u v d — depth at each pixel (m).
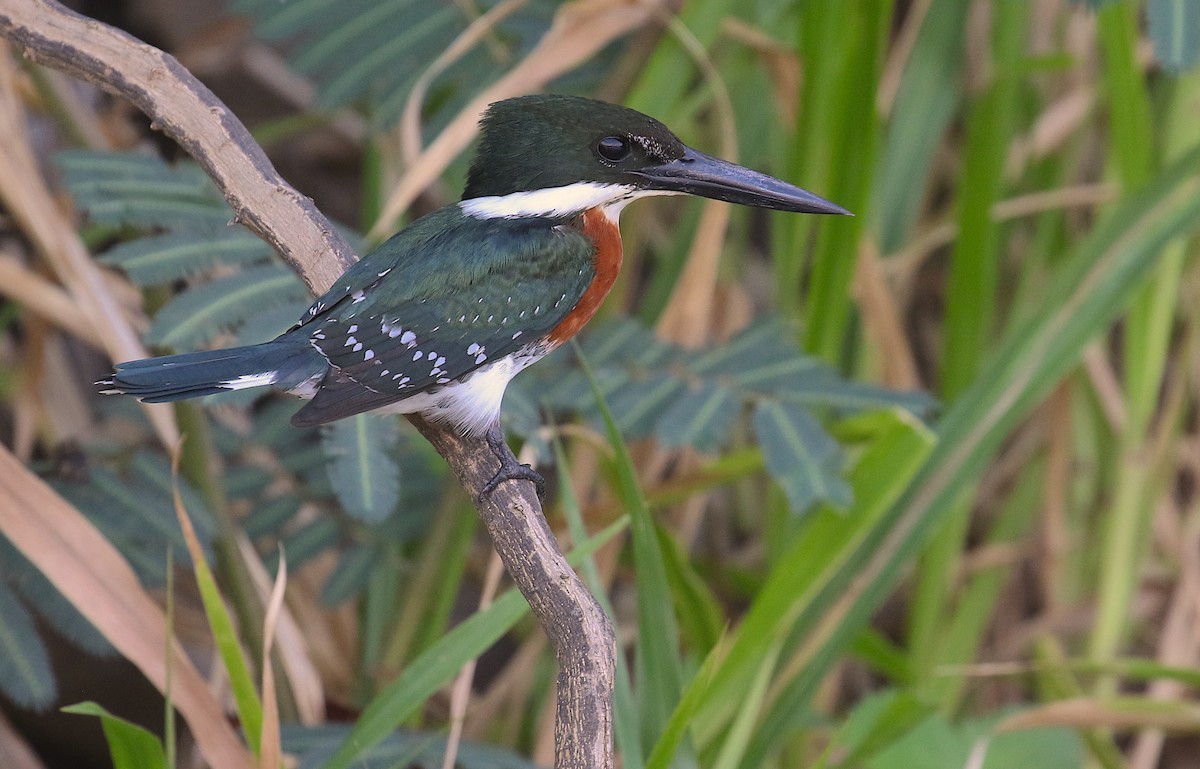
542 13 9.42
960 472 8.41
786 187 7.04
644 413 7.80
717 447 7.40
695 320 8.96
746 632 7.52
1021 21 9.72
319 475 8.80
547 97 7.02
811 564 7.52
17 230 10.23
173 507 7.75
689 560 10.18
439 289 6.50
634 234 9.77
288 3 9.13
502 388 6.57
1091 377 10.71
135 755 5.44
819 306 8.91
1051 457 10.66
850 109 8.51
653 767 5.63
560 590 5.34
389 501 6.84
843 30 8.41
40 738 10.36
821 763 6.65
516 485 6.09
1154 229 8.69
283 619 8.00
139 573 7.54
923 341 11.95
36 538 6.24
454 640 5.71
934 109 10.41
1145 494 10.45
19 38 6.45
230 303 7.15
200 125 6.48
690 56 8.90
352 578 8.66
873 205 10.30
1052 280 10.09
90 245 9.80
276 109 12.66
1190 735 11.28
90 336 8.76
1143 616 11.23
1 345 10.52
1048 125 10.77
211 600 5.42
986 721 8.29
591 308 7.09
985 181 9.68
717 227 8.91
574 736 4.98
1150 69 11.14
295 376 6.18
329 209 13.17
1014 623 11.41
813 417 7.66
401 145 9.99
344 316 6.36
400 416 8.28
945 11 10.26
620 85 9.44
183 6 12.65
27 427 9.18
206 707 6.18
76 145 8.45
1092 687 10.89
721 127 10.66
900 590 12.17
